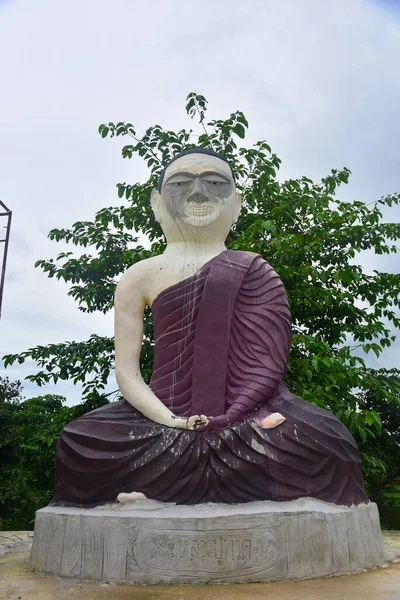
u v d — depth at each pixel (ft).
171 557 16.48
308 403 20.79
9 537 27.04
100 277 37.83
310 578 16.75
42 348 35.73
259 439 19.06
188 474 18.63
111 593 15.30
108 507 18.49
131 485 18.67
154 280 23.20
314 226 36.91
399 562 19.49
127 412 20.68
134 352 22.29
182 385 21.17
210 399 20.65
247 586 15.93
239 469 18.54
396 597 14.48
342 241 36.94
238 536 16.71
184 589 15.66
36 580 16.89
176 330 21.98
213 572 16.33
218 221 24.07
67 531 17.72
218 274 22.41
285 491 18.49
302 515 17.31
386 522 43.55
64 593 15.37
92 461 19.07
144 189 37.22
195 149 25.05
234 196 25.25
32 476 46.16
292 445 19.03
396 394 33.40
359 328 34.88
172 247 24.18
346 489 19.19
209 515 17.07
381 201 39.34
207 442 18.92
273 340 21.68
